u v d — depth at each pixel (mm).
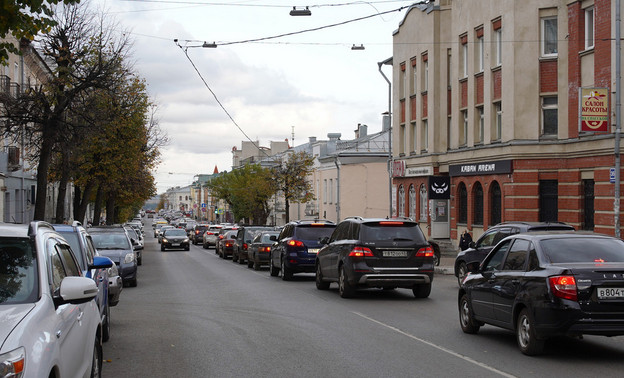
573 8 25234
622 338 10438
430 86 35156
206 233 55562
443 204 35406
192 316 13273
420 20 36469
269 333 11000
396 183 40219
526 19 26656
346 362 8570
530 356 8898
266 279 22656
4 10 10148
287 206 58406
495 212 29000
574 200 25234
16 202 37844
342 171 55375
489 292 9984
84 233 10250
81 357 5488
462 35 32094
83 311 5836
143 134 37812
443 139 34594
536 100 26562
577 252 8953
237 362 8648
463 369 8117
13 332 4145
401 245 15547
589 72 24453
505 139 27469
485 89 29406
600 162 23438
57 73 24875
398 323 12062
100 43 26812
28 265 5234
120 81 27188
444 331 11148
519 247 9648
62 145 24219
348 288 16047
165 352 9445
